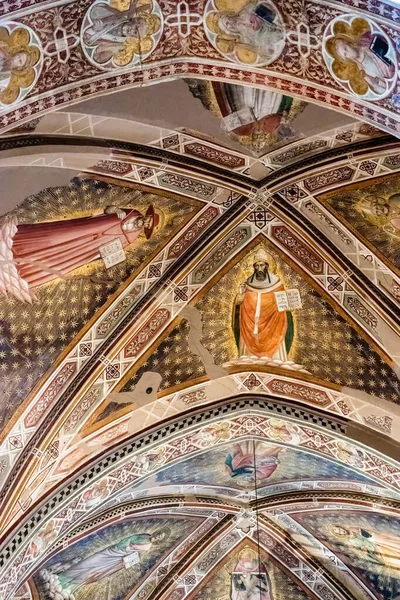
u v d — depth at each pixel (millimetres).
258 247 10938
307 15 7809
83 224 10102
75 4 7695
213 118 9320
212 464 13344
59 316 10680
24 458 11109
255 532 14672
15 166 9094
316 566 15062
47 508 11648
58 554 12891
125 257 10594
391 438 11992
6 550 11109
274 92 8695
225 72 8539
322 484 13586
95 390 11383
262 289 11297
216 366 12000
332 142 9500
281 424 12656
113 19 7918
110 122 9141
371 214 10188
